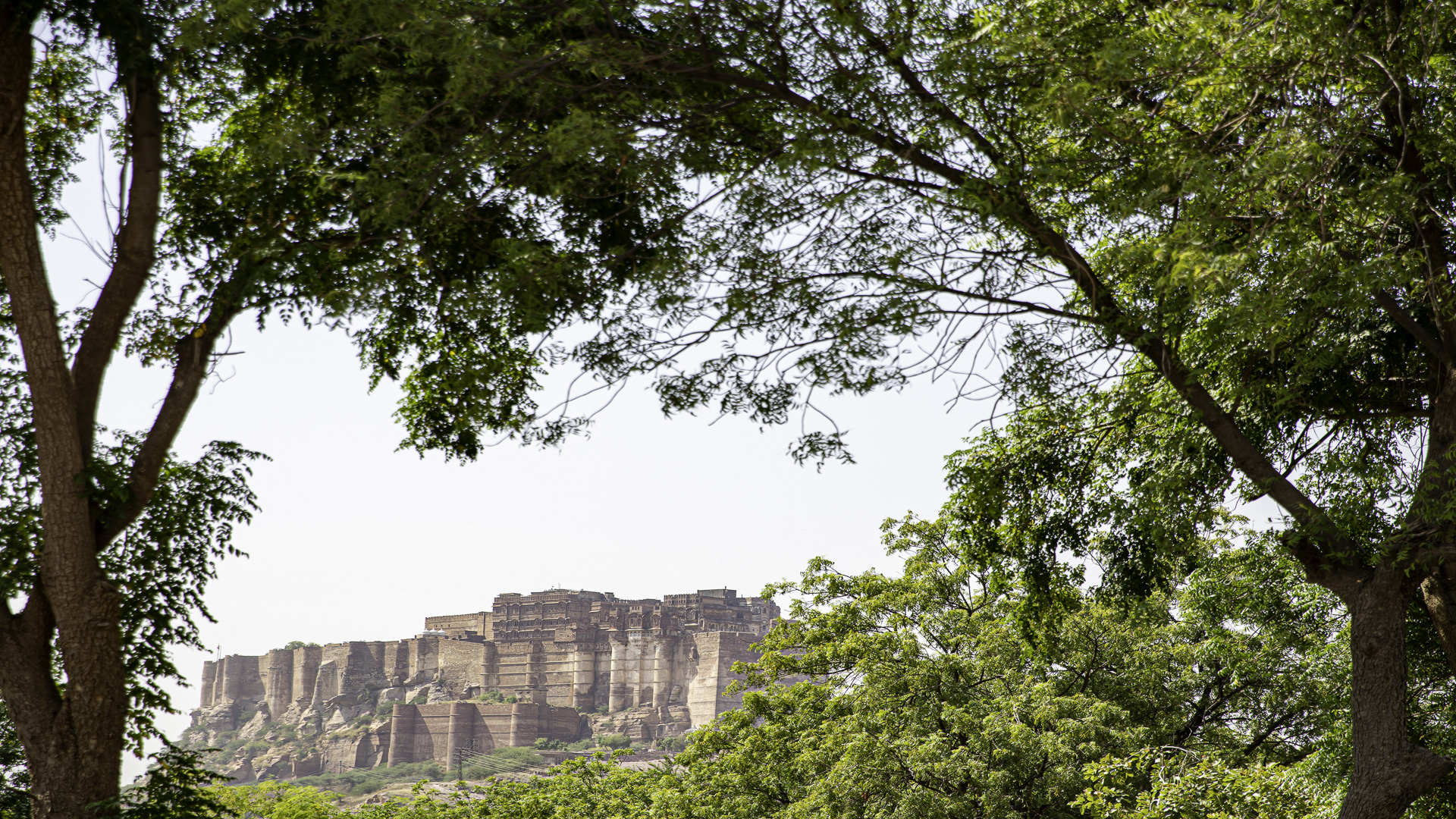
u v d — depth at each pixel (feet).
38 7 39.09
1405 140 33.30
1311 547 38.34
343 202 38.78
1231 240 33.94
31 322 39.01
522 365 44.78
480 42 32.07
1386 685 35.06
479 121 35.68
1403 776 33.86
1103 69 31.27
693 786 110.83
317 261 36.94
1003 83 34.19
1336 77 33.30
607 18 35.06
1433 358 41.37
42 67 48.80
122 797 40.96
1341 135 32.09
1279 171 29.91
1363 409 43.91
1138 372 43.98
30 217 39.55
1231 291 32.32
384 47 36.04
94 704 39.27
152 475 41.65
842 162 33.71
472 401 45.01
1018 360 37.96
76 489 39.19
